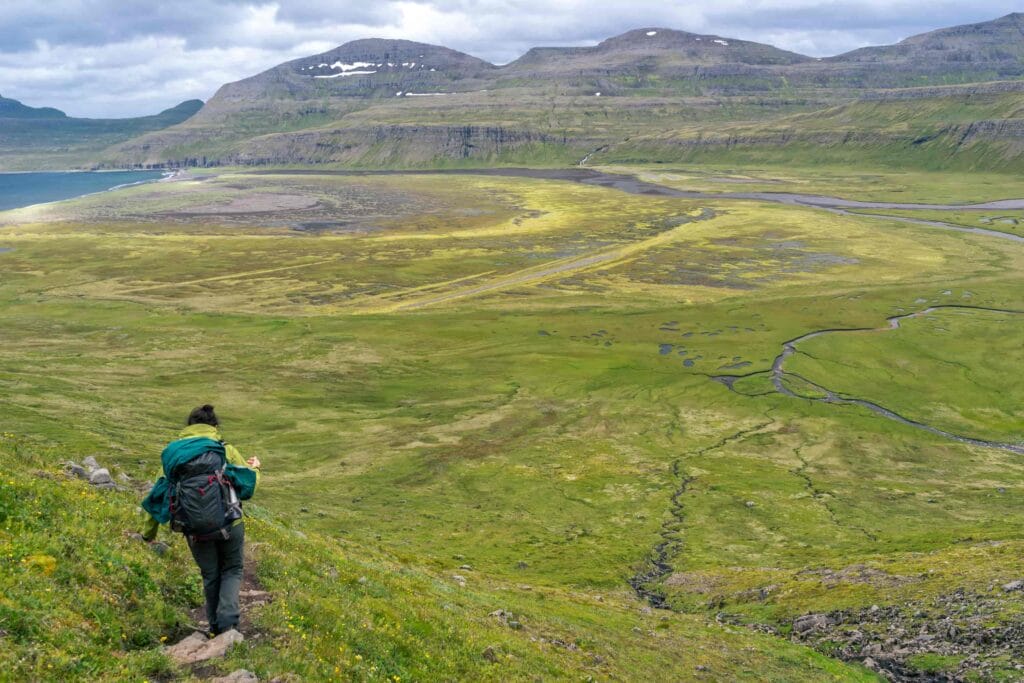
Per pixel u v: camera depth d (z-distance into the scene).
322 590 17.05
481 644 19.03
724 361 157.50
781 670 29.70
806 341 168.38
